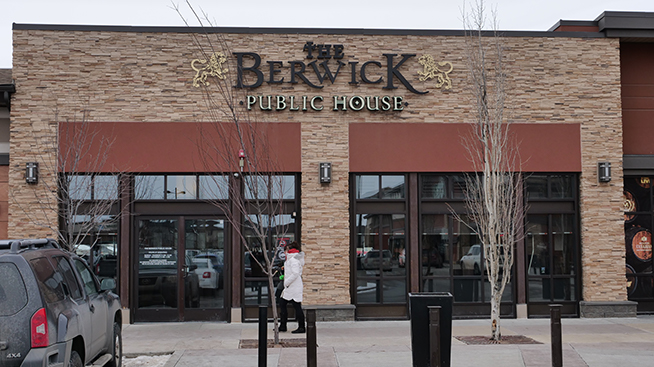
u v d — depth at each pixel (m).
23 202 13.48
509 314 14.39
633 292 15.25
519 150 14.47
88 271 8.43
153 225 13.98
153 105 13.93
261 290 13.96
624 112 15.43
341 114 14.23
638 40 15.23
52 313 6.14
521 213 14.33
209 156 13.63
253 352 10.31
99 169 13.60
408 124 14.33
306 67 14.24
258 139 13.78
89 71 13.87
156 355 10.61
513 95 14.54
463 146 14.31
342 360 9.62
